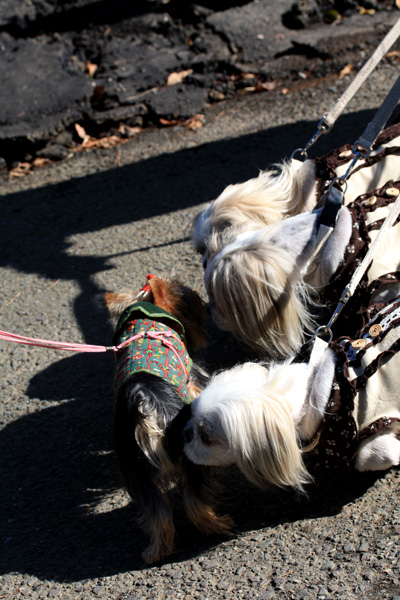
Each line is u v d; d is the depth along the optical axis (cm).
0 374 410
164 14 795
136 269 469
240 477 306
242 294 257
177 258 470
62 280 481
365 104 597
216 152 593
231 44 719
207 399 228
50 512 312
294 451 222
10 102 692
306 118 605
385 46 314
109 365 401
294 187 295
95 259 494
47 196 595
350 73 657
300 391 236
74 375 399
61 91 693
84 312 445
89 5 823
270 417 217
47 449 350
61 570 278
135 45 763
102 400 376
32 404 383
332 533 256
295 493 286
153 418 247
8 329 443
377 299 259
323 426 237
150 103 674
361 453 246
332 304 273
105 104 684
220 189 537
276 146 574
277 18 748
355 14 746
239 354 379
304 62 686
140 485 265
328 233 260
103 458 338
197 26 767
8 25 819
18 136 653
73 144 664
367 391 238
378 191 277
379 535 247
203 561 263
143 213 536
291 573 241
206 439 228
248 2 787
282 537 263
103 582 266
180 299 316
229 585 245
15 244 536
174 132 646
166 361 270
